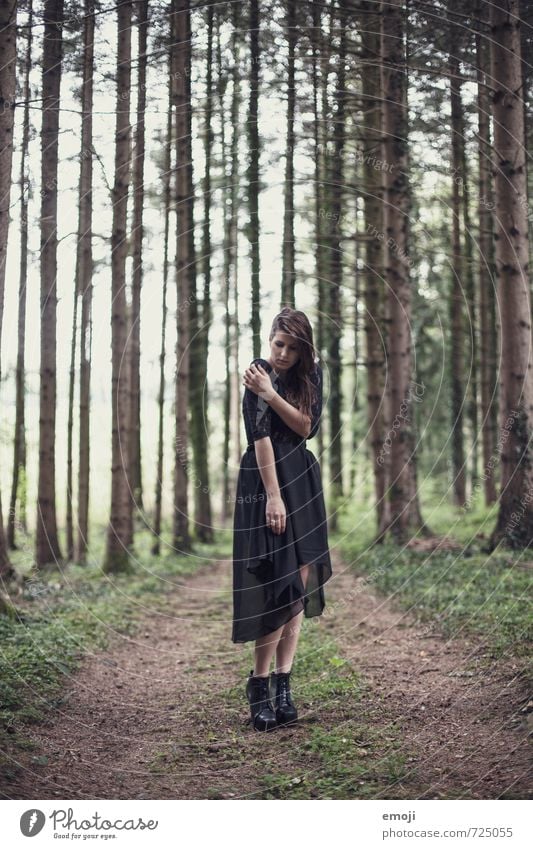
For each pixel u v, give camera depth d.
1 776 2.85
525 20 7.44
